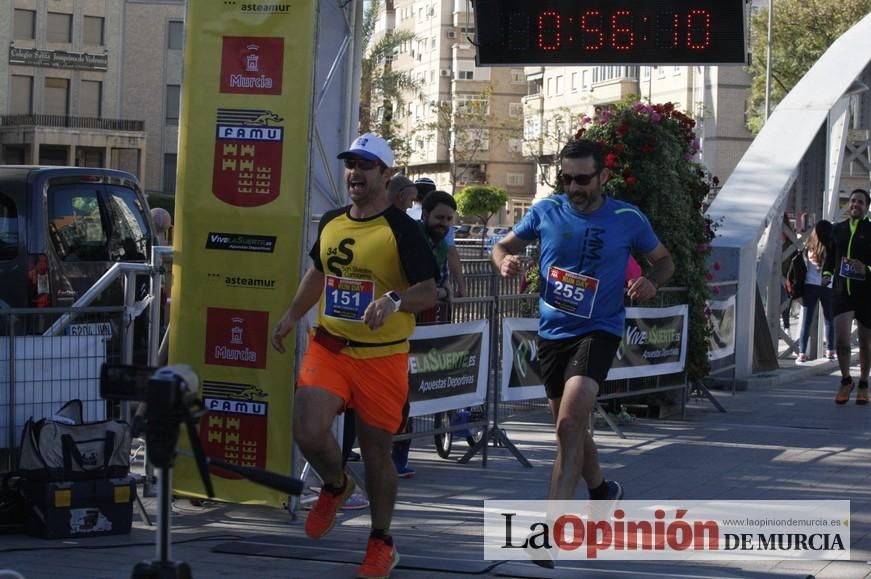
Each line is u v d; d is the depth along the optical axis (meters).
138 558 6.51
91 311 7.59
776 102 57.44
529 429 11.62
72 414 7.41
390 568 6.04
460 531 7.31
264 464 7.65
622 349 11.19
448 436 9.98
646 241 6.67
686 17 12.12
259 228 7.63
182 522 7.51
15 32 62.16
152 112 66.62
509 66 12.49
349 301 5.96
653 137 11.98
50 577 6.04
